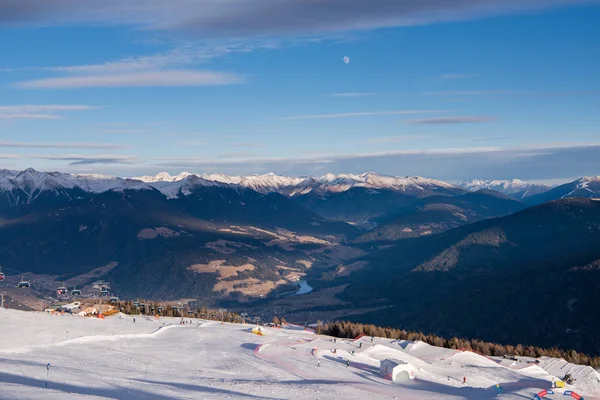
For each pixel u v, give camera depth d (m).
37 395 59.47
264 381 86.06
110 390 68.38
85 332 120.31
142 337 124.38
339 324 176.50
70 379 72.00
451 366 122.81
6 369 74.69
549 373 130.25
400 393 85.19
